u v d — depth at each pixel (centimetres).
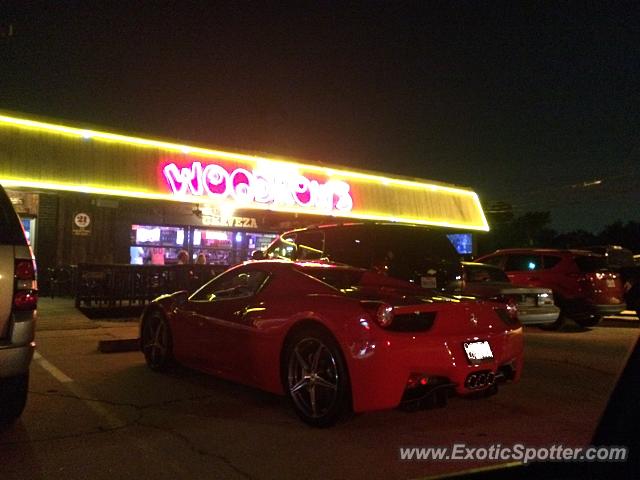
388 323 457
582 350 934
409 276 724
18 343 448
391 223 763
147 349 725
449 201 2388
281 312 532
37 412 534
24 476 386
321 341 485
